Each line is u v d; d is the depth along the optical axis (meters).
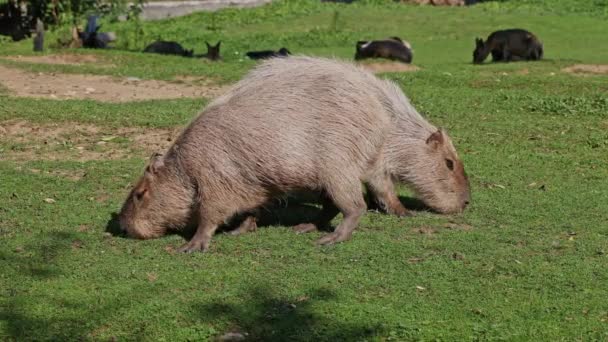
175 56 32.12
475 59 35.06
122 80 25.55
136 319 9.59
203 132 11.89
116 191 14.54
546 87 24.72
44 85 24.22
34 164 15.98
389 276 10.95
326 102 11.98
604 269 11.27
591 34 43.81
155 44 37.28
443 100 22.59
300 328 9.42
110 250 11.84
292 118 11.87
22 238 12.12
